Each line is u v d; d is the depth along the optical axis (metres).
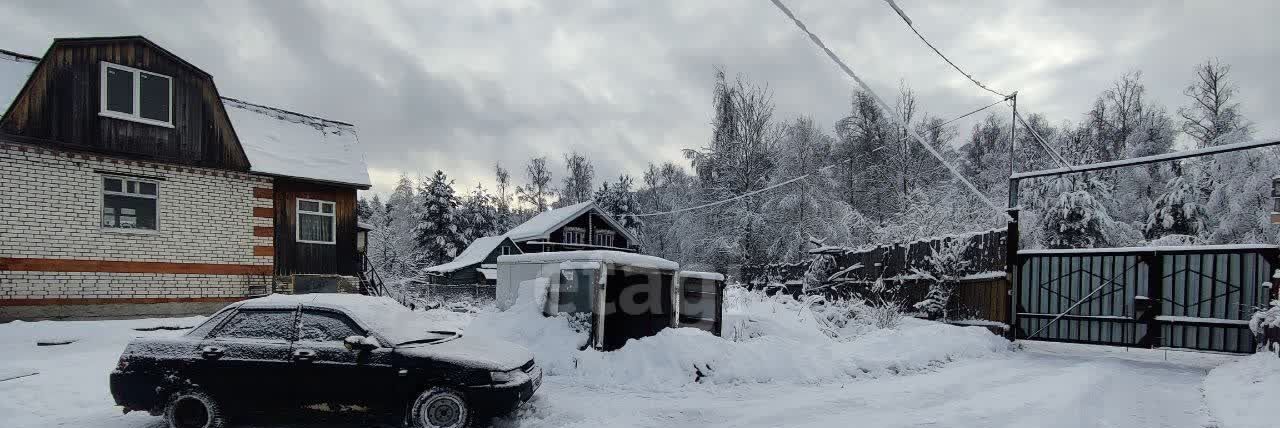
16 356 9.78
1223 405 6.68
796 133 38.81
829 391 7.97
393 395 6.20
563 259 9.80
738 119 37.06
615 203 55.81
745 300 15.20
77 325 12.45
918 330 11.80
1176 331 11.15
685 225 37.81
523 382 6.45
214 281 16.30
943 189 28.64
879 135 36.78
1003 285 13.11
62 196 14.20
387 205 71.31
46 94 13.97
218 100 16.55
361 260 21.42
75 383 7.91
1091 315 12.13
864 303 17.00
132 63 15.17
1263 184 23.36
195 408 6.15
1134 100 34.59
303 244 18.09
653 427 6.20
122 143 14.90
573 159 65.94
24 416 6.53
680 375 8.38
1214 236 24.58
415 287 27.39
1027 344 13.30
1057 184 28.59
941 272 14.85
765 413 6.70
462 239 53.88
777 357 8.97
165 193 15.63
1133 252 11.71
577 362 8.74
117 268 14.84
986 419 6.38
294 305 6.55
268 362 6.14
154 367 6.09
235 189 16.81
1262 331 9.02
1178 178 26.14
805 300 16.86
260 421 6.54
